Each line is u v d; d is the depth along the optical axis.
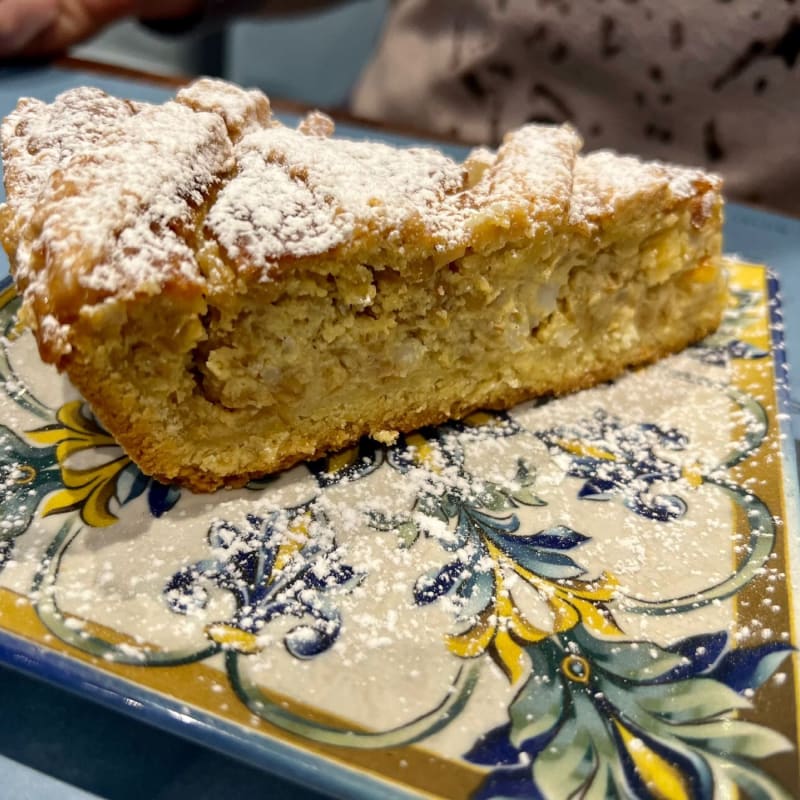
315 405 0.16
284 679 0.12
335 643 0.13
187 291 0.14
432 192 0.16
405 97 0.34
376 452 0.17
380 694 0.12
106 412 0.14
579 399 0.19
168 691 0.12
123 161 0.15
